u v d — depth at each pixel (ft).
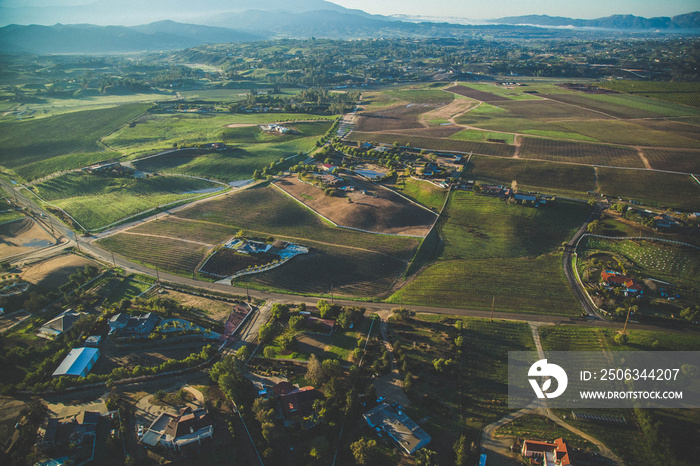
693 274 467.11
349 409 291.38
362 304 428.97
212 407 304.09
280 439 279.28
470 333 380.17
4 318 408.87
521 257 513.86
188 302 428.15
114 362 351.67
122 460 265.75
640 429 289.94
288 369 340.80
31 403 299.17
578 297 435.12
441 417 297.74
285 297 440.45
